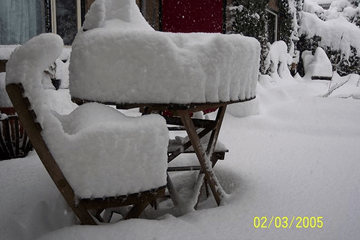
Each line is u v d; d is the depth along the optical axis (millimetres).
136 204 2070
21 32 5887
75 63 2131
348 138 5137
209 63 2051
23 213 2301
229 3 8289
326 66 13289
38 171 3215
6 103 4023
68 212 2336
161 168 1940
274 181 2998
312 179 3074
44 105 1745
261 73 10492
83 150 1790
